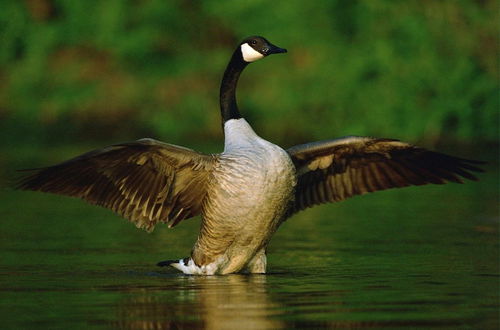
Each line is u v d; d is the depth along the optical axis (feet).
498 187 74.49
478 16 101.81
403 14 102.32
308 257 41.34
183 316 27.58
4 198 70.69
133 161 35.63
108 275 36.11
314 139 106.63
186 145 101.50
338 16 106.42
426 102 102.58
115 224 55.01
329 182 39.24
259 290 32.35
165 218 37.35
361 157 38.40
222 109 38.40
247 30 112.06
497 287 32.58
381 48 101.71
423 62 101.09
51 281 34.50
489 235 47.78
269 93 108.47
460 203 64.39
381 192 74.79
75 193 35.55
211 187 35.58
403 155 38.14
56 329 25.98
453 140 103.50
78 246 45.11
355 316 27.50
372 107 102.47
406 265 38.34
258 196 34.83
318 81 105.50
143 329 25.96
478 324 26.37
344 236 48.78
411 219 55.62
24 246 44.68
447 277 34.96
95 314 27.96
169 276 36.01
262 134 109.70
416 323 26.53
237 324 26.53
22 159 85.61
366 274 36.01
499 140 102.06
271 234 36.27
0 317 27.58
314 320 26.96
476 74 101.55
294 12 106.52
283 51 39.04
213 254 36.24
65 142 107.34
